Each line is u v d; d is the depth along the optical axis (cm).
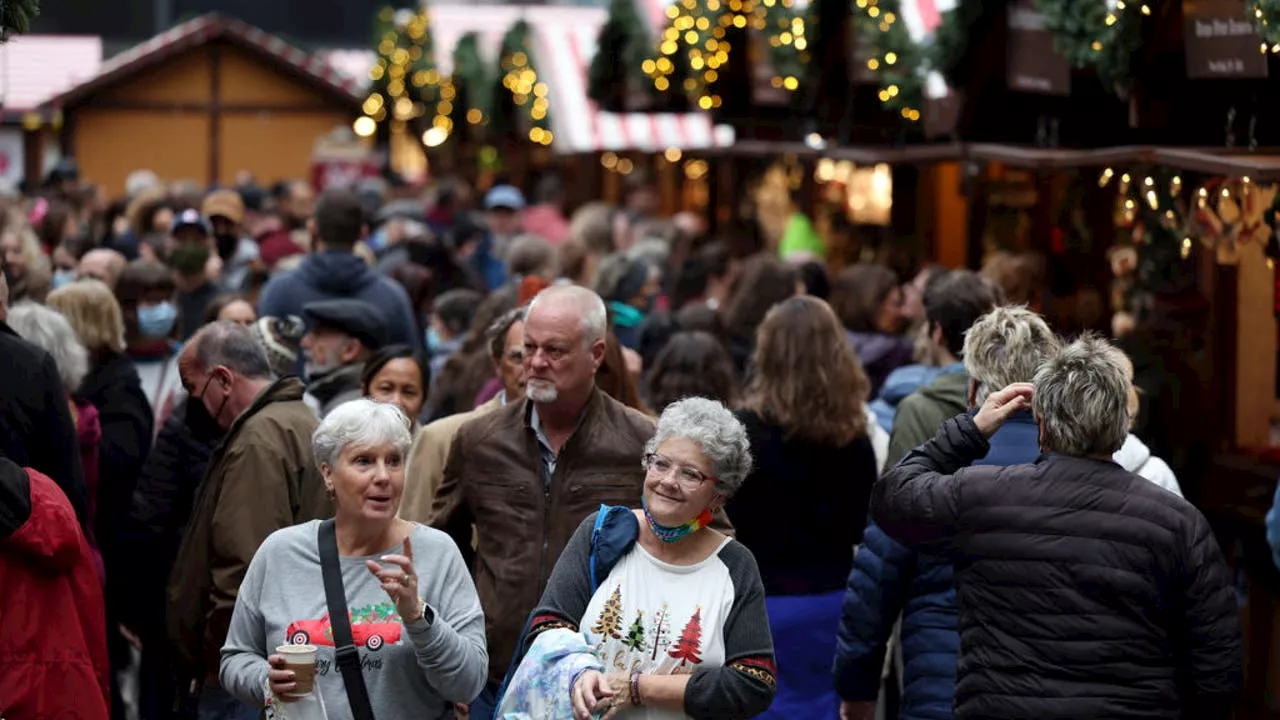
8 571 1245
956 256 3228
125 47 11694
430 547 1156
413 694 1130
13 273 2064
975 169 2325
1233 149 1822
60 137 6216
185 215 2648
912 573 1316
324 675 1118
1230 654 1086
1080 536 1095
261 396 1400
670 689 1079
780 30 2819
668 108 3766
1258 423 2119
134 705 1923
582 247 2672
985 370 1273
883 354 2131
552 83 4553
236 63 6325
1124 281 2330
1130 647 1084
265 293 2072
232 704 1386
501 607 1300
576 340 1300
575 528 1307
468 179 5756
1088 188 2317
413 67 5253
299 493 1388
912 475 1154
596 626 1102
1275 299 1909
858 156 2786
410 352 1608
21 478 1242
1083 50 1916
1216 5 1756
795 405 1478
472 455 1338
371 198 4406
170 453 1515
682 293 2769
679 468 1091
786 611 1480
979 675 1116
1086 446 1116
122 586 1540
